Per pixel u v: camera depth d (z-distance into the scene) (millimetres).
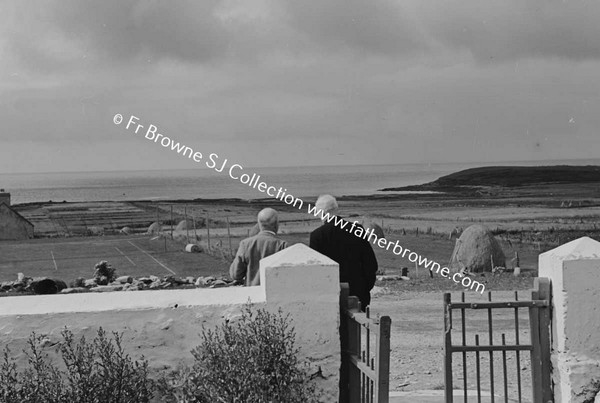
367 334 5508
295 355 5855
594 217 41969
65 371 5777
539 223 41094
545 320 6309
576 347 6129
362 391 5586
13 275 23875
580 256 6152
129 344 5871
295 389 5660
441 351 11227
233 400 5344
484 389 8477
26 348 5758
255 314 5926
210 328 5922
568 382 6090
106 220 49500
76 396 5387
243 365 5457
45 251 29594
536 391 6324
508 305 6277
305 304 5977
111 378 5480
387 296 17641
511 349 6293
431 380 9297
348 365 5973
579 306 6137
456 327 13219
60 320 5809
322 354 5969
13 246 32125
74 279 21969
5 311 5832
